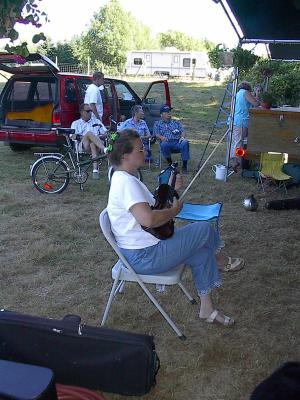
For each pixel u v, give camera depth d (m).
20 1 2.54
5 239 4.82
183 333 3.15
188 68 38.88
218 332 3.16
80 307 3.49
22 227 5.19
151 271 2.93
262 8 5.02
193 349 2.98
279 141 5.15
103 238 4.90
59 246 4.63
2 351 2.54
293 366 2.12
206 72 38.38
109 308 3.20
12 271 4.08
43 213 5.70
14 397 1.81
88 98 8.12
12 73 8.53
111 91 9.34
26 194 6.52
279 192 6.73
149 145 8.29
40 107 8.91
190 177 7.67
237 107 7.44
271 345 3.02
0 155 9.38
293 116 5.04
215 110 17.78
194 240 2.94
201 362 2.85
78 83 8.57
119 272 2.98
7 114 8.70
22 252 4.49
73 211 5.78
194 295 3.70
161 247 2.89
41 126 8.33
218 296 3.68
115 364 2.45
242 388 2.64
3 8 2.53
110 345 2.43
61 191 6.56
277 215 5.76
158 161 8.62
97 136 7.29
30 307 3.49
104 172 7.80
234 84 7.14
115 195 2.88
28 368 1.97
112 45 45.16
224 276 4.02
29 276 4.01
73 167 6.70
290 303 3.60
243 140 7.45
